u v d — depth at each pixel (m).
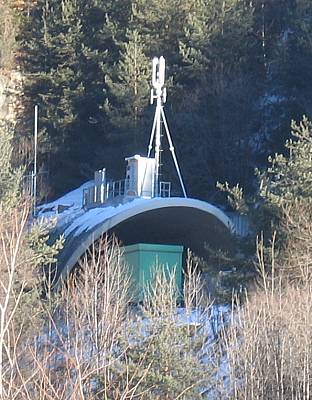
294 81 152.50
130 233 111.31
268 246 79.94
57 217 104.69
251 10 161.88
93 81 174.00
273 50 160.62
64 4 179.88
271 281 66.31
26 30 191.38
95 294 54.94
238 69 159.50
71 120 173.38
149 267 96.25
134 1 168.50
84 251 96.94
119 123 157.12
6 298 23.86
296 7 158.00
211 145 152.88
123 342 50.12
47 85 182.00
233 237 86.75
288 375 53.59
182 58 159.88
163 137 152.88
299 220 78.06
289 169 82.25
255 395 52.34
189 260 82.12
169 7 164.50
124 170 159.25
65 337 43.69
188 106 155.62
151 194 116.75
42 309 59.72
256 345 53.78
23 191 98.06
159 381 51.47
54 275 83.94
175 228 111.62
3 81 186.50
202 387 55.06
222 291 77.75
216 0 162.38
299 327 56.00
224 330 59.50
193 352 56.50
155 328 54.56
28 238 73.06
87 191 135.12
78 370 25.59
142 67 158.62
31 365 31.61
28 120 180.75
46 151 172.88
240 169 151.75
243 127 154.88
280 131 153.50
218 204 144.62
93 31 177.38
